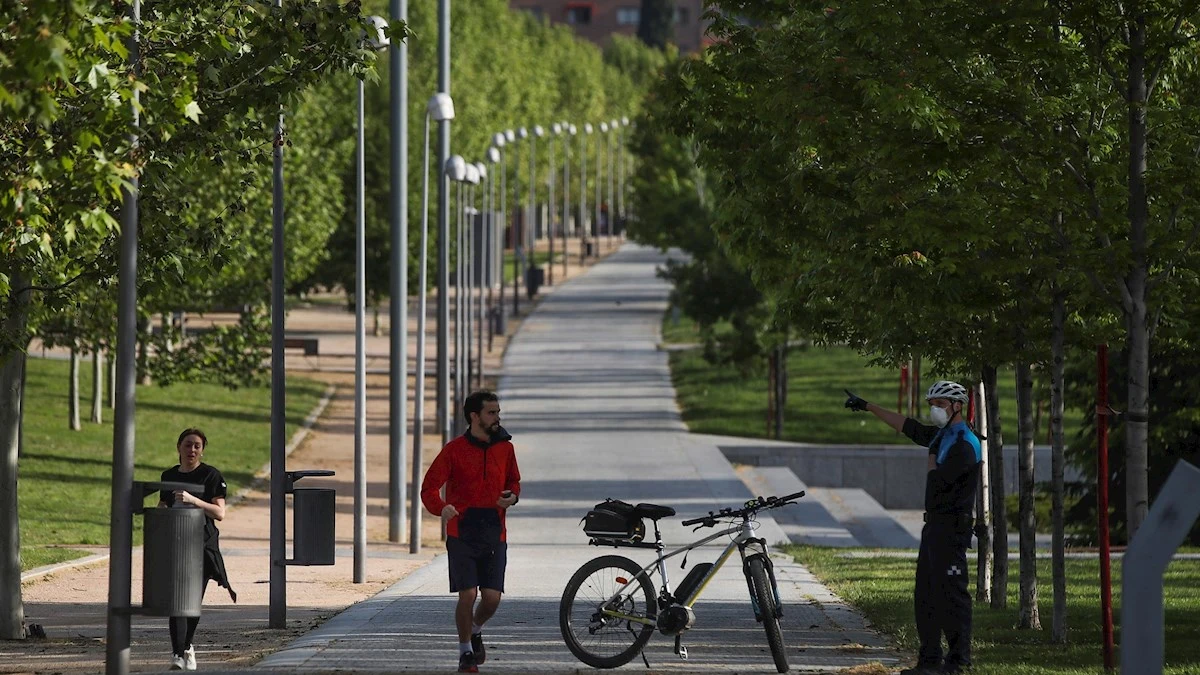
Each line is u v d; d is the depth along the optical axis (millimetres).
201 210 111312
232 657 41656
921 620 37062
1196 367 89312
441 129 100812
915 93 39719
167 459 117562
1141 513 39062
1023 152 41062
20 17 29953
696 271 157000
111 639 33594
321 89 168875
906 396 162375
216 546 38781
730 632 46906
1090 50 40938
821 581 65250
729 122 53906
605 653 37844
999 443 54750
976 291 45125
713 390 180250
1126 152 42312
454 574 36188
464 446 36500
